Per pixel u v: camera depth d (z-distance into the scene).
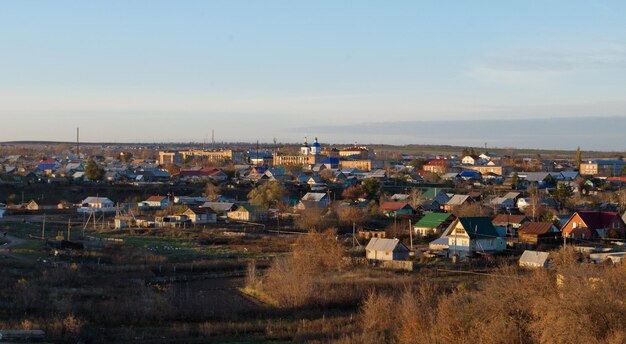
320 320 42.62
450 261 64.56
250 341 38.66
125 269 58.41
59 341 37.03
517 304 31.88
